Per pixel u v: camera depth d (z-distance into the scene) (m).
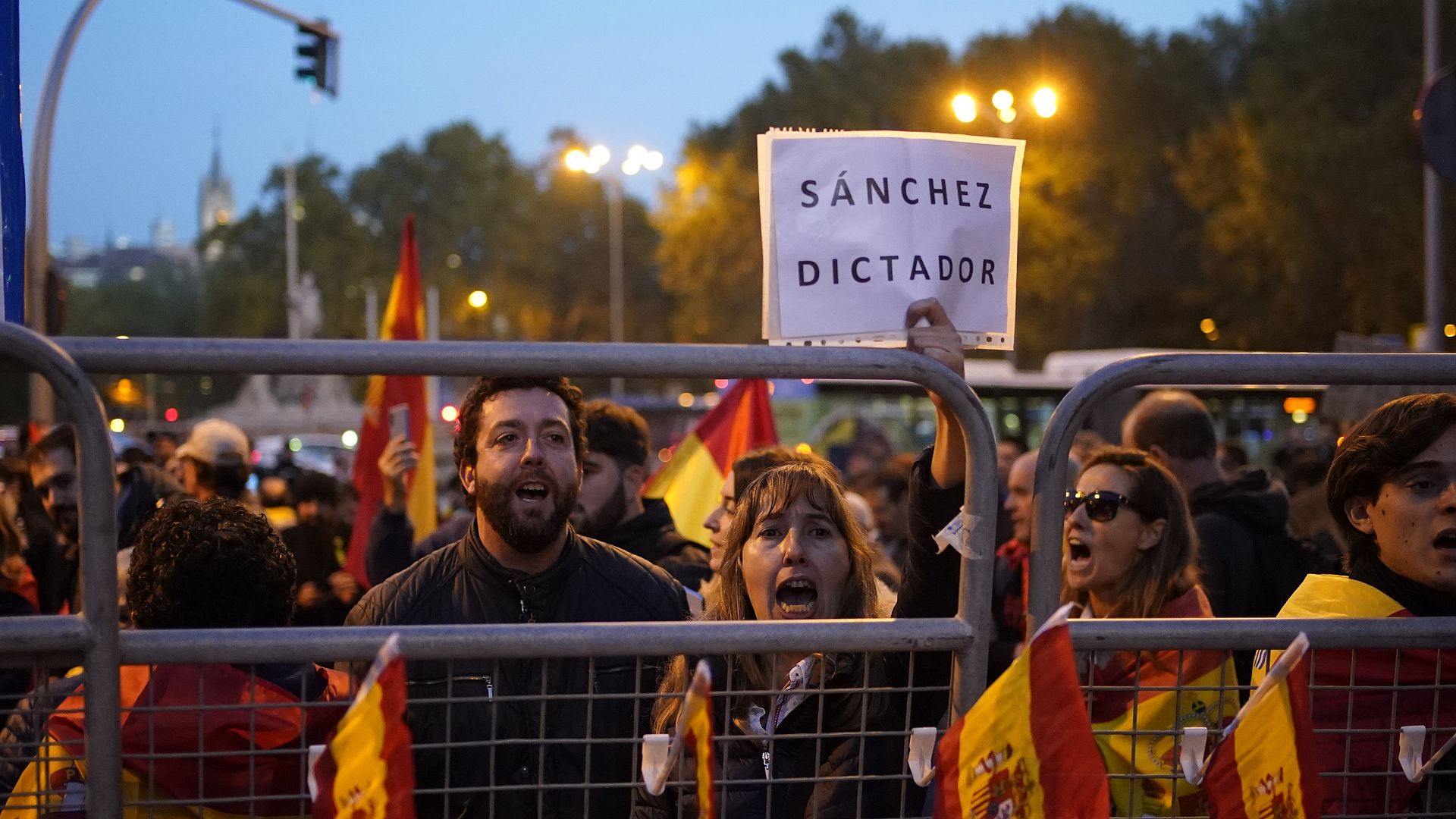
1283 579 4.12
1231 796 1.63
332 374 1.63
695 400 37.88
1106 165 33.97
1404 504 2.09
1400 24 27.23
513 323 73.06
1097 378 1.77
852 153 1.85
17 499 4.84
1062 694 1.58
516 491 2.54
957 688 1.80
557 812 2.04
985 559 1.78
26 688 2.05
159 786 1.80
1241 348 31.58
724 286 46.09
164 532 2.40
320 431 56.94
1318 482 8.03
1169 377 1.78
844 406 23.91
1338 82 27.66
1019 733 1.58
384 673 1.47
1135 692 1.86
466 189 77.19
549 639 1.70
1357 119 27.25
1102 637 1.80
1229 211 28.78
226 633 1.64
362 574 5.81
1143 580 3.04
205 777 1.82
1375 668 1.97
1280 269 29.16
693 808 1.95
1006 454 7.41
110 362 1.59
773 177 1.82
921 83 42.66
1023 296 35.12
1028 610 1.81
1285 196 26.78
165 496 4.93
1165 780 2.05
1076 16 36.69
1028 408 20.12
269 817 1.83
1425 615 2.11
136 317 93.44
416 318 6.63
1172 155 31.55
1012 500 4.68
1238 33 39.47
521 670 2.04
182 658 1.63
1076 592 3.18
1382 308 25.84
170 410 36.28
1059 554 1.79
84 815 1.79
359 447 5.98
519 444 2.56
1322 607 2.15
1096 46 35.62
